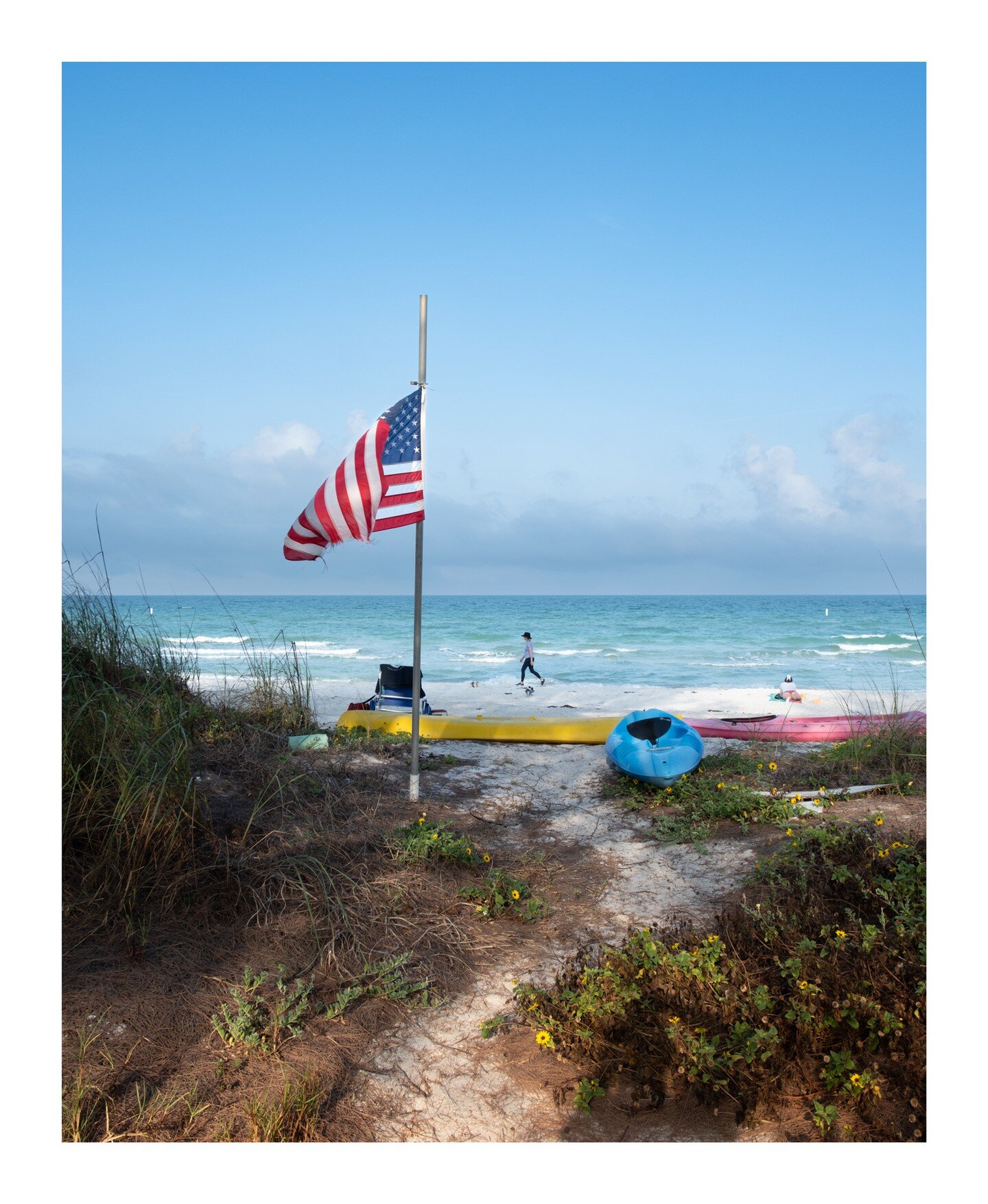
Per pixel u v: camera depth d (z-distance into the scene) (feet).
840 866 17.16
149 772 16.97
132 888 15.08
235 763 22.86
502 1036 13.19
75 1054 11.64
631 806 24.76
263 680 31.94
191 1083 11.42
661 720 29.01
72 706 17.81
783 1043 11.75
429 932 16.16
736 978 13.10
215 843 17.34
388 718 33.09
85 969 13.39
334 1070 12.00
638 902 18.37
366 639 143.33
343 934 15.44
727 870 19.63
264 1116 10.69
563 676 83.87
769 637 145.07
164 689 24.23
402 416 23.91
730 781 26.32
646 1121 11.03
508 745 32.17
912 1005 11.94
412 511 23.85
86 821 15.80
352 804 22.29
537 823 23.75
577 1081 11.93
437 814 23.08
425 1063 12.46
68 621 24.09
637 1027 12.19
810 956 13.33
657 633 155.02
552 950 16.16
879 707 47.42
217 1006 13.09
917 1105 10.69
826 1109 10.55
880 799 23.99
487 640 139.95
